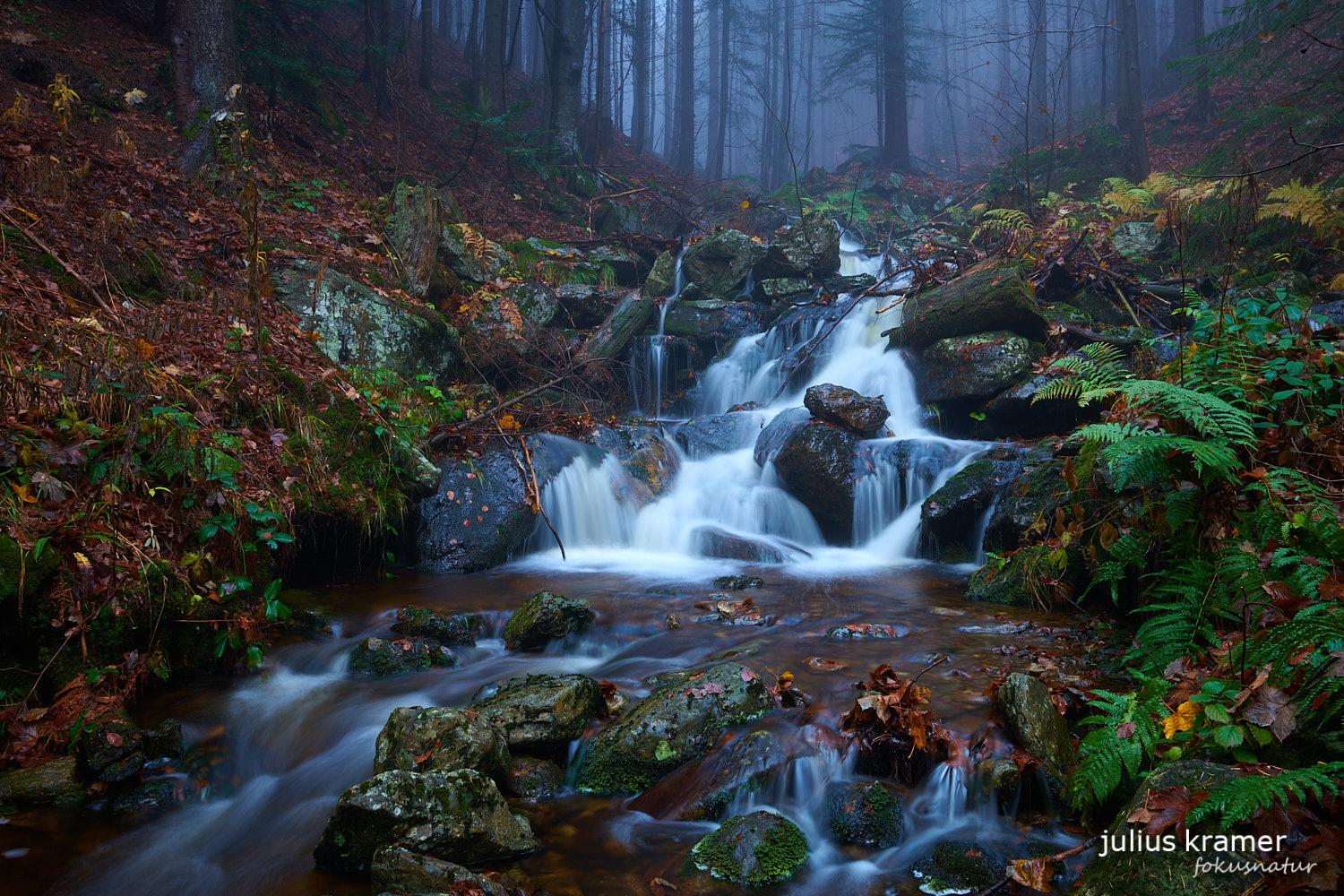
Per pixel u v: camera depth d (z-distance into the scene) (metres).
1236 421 3.46
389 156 13.23
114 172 7.71
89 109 9.20
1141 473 3.84
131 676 4.05
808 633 5.02
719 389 11.66
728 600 5.82
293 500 5.41
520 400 8.96
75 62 9.98
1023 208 14.68
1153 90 25.94
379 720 4.02
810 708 3.81
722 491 8.50
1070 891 2.60
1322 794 2.19
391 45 14.09
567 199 16.06
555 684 3.95
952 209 20.09
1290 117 12.05
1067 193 16.30
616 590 6.21
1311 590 2.88
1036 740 3.28
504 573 6.80
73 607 3.83
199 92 9.98
